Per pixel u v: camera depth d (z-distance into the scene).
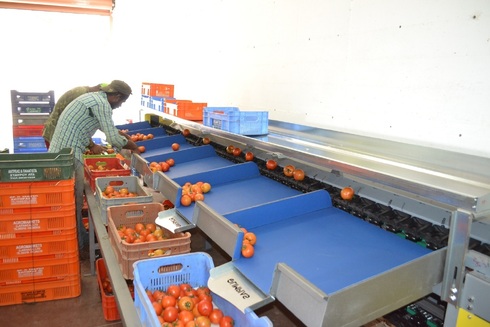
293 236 1.68
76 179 3.56
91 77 11.79
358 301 1.12
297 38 3.08
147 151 3.78
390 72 2.29
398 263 1.43
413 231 1.59
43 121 7.14
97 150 4.10
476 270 1.22
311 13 2.90
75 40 11.38
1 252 2.79
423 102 2.12
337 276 1.35
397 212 1.76
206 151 3.23
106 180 3.08
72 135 3.45
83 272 3.46
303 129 2.86
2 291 2.86
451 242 1.27
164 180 2.25
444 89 2.00
